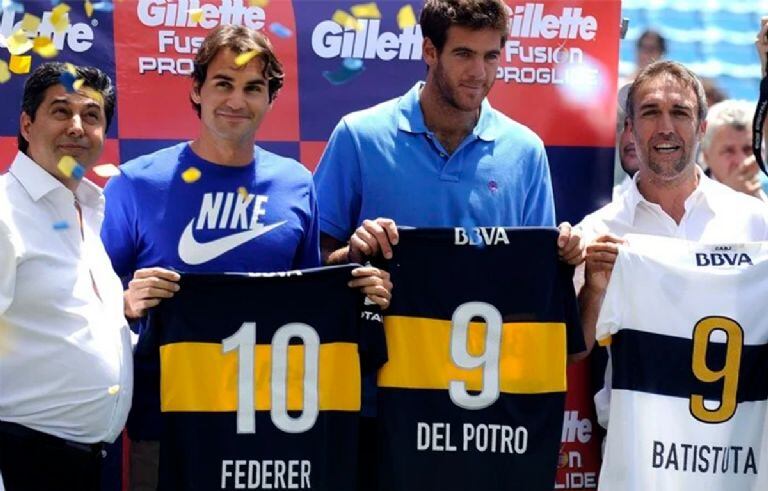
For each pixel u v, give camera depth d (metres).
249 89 5.84
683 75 6.36
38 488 5.41
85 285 5.49
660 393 6.00
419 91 6.33
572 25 6.94
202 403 5.70
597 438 6.88
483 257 5.93
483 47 5.96
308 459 5.75
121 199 5.98
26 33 6.38
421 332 5.90
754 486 6.02
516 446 5.92
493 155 6.26
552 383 5.94
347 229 6.33
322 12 6.82
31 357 5.34
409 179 6.19
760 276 6.02
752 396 6.03
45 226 5.45
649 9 9.05
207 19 6.76
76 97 5.52
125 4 6.71
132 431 6.02
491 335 5.93
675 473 5.99
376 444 5.97
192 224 5.95
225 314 5.73
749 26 9.11
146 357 5.80
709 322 5.99
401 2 6.86
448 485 5.90
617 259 6.00
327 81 6.83
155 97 6.75
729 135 7.70
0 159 6.66
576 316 5.98
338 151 6.29
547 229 5.93
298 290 5.76
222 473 5.70
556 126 6.96
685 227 6.48
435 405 5.90
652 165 6.37
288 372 5.76
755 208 6.49
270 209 6.00
